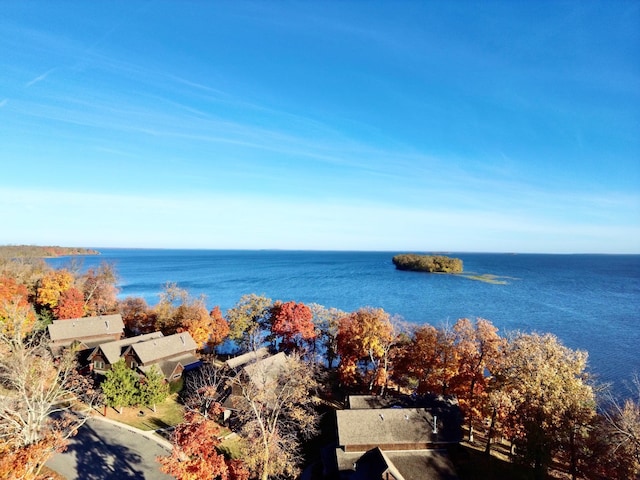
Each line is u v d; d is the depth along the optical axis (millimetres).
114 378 52156
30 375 40531
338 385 67312
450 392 52500
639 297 182875
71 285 95250
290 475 41156
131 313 93750
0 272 97688
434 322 119438
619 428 35406
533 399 38188
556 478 41531
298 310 72062
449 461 40938
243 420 45781
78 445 43562
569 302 163750
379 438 41719
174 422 50969
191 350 70750
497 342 48844
